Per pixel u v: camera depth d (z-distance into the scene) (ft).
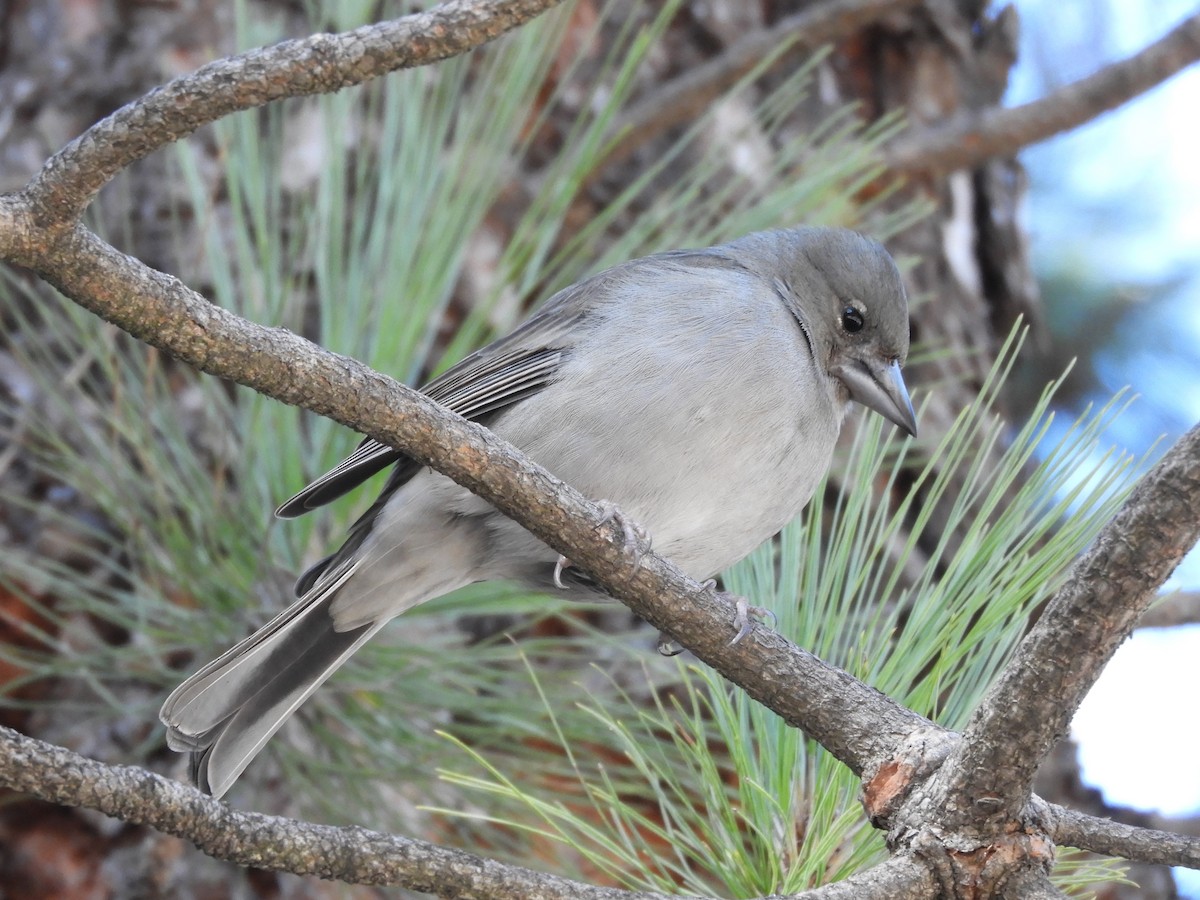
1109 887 29.22
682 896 13.66
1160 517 13.21
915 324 35.12
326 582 22.44
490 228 31.55
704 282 24.32
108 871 26.20
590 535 16.93
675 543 23.41
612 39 34.60
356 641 23.39
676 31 34.99
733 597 19.77
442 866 13.39
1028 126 32.19
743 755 18.08
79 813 26.45
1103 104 31.55
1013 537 18.84
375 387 15.61
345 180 30.04
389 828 24.26
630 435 23.08
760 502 23.41
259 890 26.61
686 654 27.17
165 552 25.77
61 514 27.45
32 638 27.37
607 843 16.80
